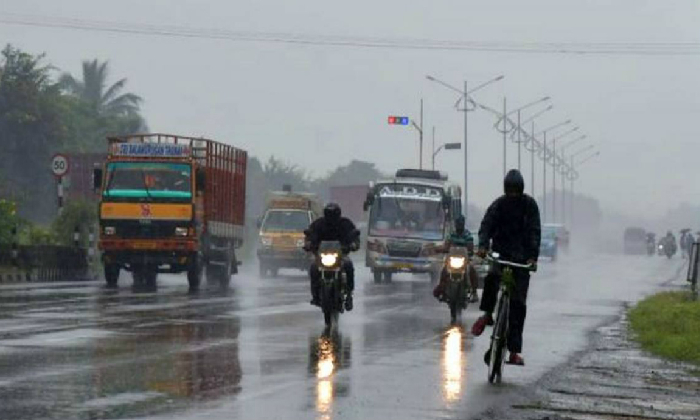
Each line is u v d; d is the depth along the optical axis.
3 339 29.84
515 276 24.72
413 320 41.47
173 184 59.38
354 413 18.70
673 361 30.12
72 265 75.44
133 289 59.00
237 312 42.22
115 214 59.22
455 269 42.28
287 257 86.69
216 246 65.56
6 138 141.88
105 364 24.52
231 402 19.41
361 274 92.44
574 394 22.58
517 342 25.02
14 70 145.75
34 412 17.84
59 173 79.12
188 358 26.16
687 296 56.16
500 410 19.81
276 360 26.31
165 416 17.73
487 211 25.12
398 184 77.88
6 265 68.12
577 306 53.56
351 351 29.33
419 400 20.48
